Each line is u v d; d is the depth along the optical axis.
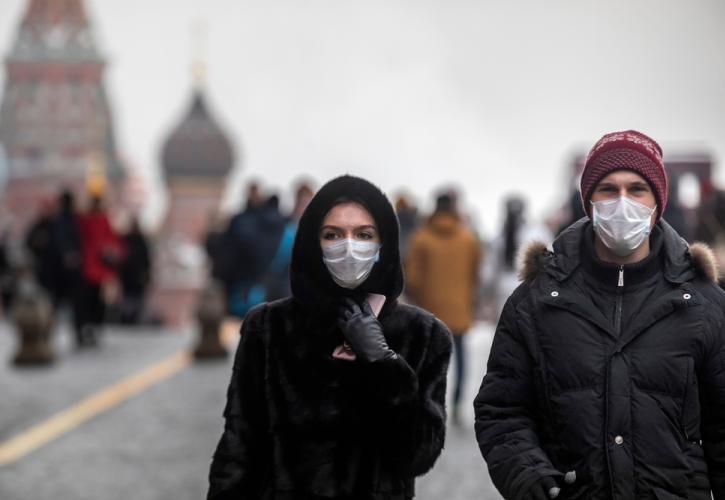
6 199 129.50
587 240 6.50
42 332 23.27
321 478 6.52
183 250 100.88
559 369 6.35
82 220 25.64
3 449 15.23
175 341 28.47
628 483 6.18
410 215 25.48
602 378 6.29
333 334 6.63
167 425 16.84
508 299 6.56
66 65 131.38
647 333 6.32
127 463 14.33
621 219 6.30
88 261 25.72
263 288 21.39
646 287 6.38
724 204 14.55
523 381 6.48
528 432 6.43
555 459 6.39
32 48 131.00
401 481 6.56
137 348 26.61
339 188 6.68
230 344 26.47
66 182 130.50
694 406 6.30
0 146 126.19
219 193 128.75
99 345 26.95
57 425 16.84
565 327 6.38
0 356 24.92
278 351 6.66
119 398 19.27
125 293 33.69
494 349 6.55
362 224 6.66
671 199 14.55
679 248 6.44
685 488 6.23
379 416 6.52
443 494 12.52
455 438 15.53
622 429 6.22
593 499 6.23
